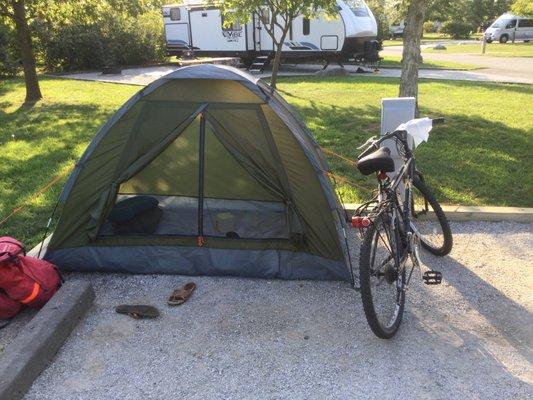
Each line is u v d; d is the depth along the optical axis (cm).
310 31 1930
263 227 407
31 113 1135
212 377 290
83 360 306
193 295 374
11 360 283
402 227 338
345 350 309
